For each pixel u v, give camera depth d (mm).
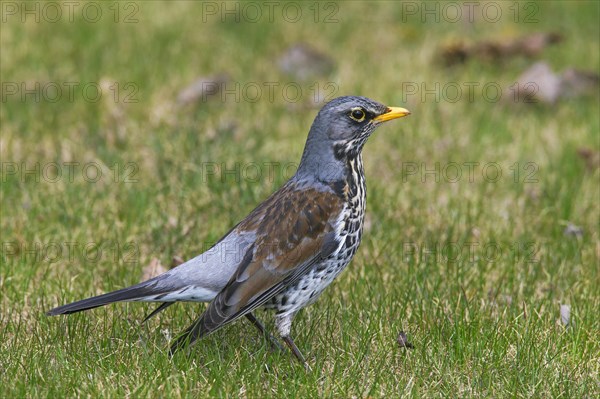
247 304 8422
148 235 11727
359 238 9250
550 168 13727
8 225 11820
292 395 8328
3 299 10258
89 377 8594
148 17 19359
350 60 17609
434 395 8469
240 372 8633
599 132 14984
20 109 15227
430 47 18375
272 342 9305
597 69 17328
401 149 14164
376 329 9492
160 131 14367
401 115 9336
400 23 19609
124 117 14945
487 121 15109
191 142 13781
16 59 17062
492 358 9000
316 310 10031
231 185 12742
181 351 8781
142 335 9492
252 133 14461
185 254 11258
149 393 8312
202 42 18234
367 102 9250
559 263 11109
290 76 17016
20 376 8516
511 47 17703
